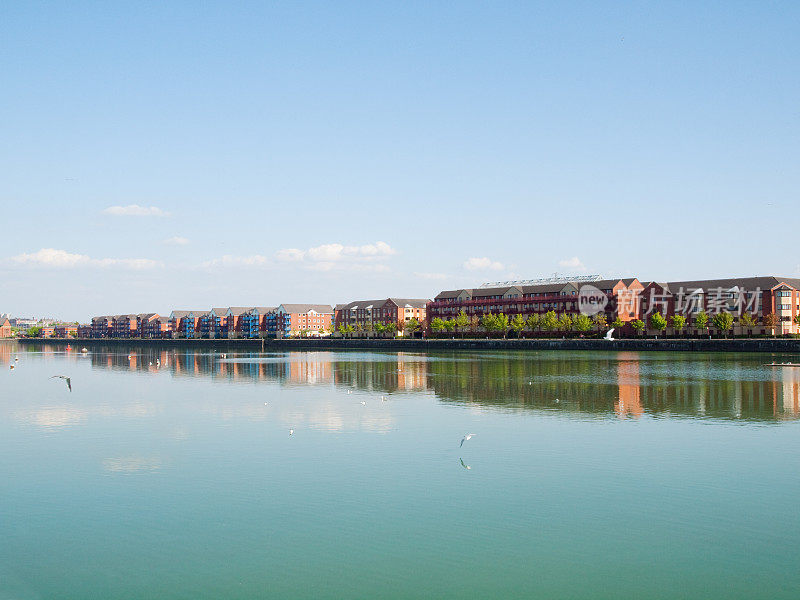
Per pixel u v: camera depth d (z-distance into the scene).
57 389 83.31
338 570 26.50
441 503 34.06
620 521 31.41
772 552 27.91
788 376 92.69
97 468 41.06
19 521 31.91
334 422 56.22
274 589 24.97
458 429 52.56
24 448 46.56
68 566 27.03
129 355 185.62
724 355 141.75
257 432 52.03
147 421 57.31
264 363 138.12
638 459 42.50
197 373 110.06
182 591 24.91
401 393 76.12
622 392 75.19
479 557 27.55
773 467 40.41
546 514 32.38
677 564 26.86
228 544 29.03
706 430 51.72
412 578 25.75
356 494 35.62
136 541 29.45
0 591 24.97
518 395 73.25
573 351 171.25
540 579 25.62
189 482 37.97
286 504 34.06
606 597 24.27
